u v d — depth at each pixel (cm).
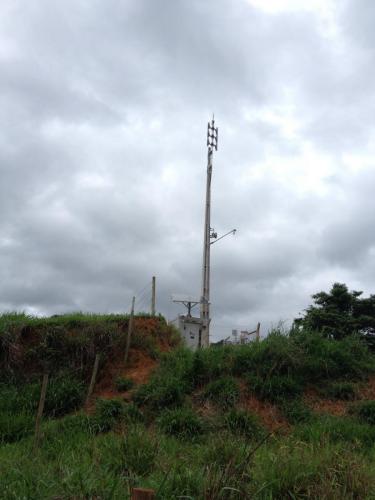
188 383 1148
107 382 1252
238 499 542
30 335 1339
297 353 1199
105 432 974
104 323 1382
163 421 977
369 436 930
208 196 2700
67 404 1142
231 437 778
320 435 883
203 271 2573
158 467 651
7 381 1230
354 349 1288
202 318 2309
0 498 520
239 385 1124
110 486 550
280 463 609
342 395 1130
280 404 1084
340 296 2356
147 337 1398
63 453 742
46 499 505
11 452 791
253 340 1303
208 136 2788
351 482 569
